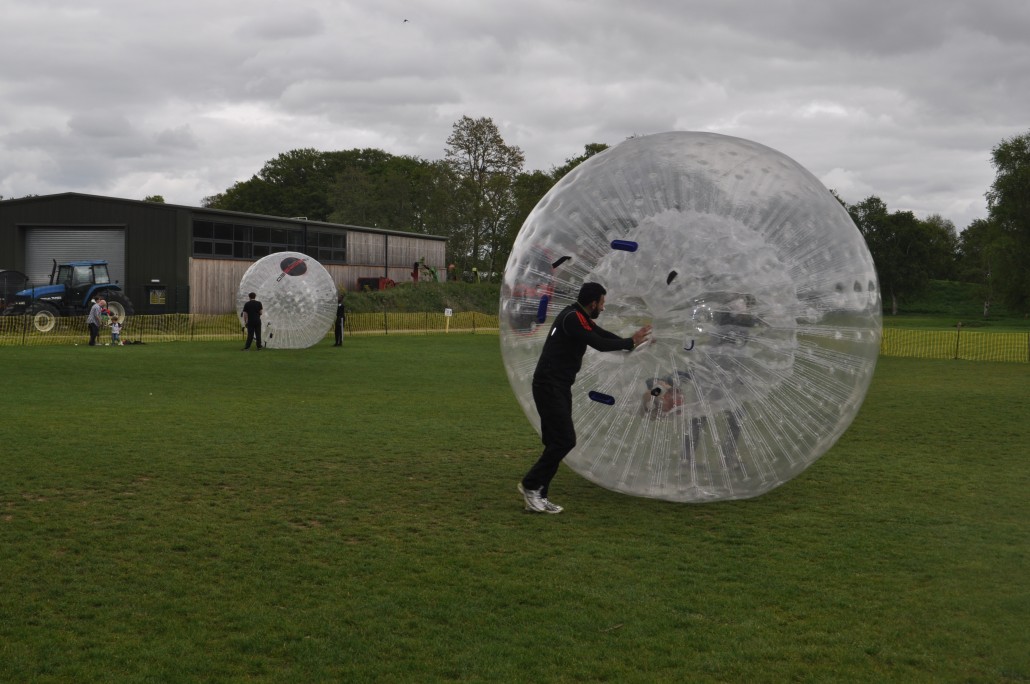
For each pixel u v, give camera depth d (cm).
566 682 364
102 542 555
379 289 5012
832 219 634
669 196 617
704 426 619
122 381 1522
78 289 3158
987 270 8188
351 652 391
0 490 686
